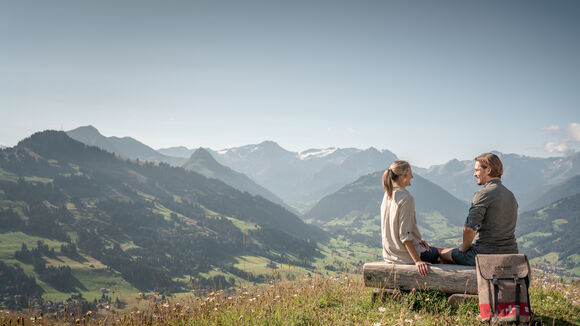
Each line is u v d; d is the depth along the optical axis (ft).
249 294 21.80
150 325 16.93
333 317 17.58
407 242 18.70
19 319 15.84
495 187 17.63
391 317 16.76
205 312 18.48
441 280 18.02
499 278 15.94
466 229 17.88
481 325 15.74
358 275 24.04
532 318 16.29
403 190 18.99
